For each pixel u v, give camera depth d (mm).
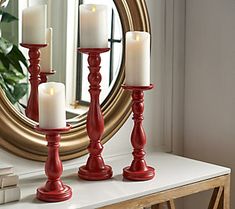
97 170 1809
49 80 1854
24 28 1777
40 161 1884
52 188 1608
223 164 2230
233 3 2135
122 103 2084
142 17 2119
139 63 1771
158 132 2293
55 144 1609
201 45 2275
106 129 2033
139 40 1760
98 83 1786
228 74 2178
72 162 1985
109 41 2029
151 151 2266
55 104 1575
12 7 1744
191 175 1873
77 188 1717
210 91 2258
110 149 2113
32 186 1744
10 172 1606
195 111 2330
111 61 2043
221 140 2230
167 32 2275
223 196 1958
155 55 2248
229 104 2186
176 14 2303
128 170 1826
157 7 2232
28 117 1814
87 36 1724
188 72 2344
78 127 1951
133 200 1676
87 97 1966
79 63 1930
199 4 2270
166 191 1763
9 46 1749
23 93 1795
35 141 1828
